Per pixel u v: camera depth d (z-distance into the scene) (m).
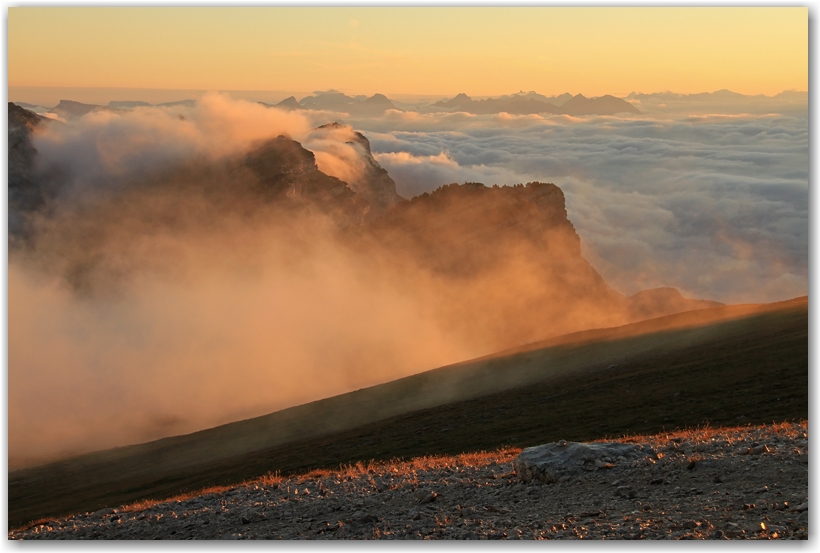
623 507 18.08
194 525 21.95
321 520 20.73
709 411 54.75
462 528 18.05
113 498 65.00
